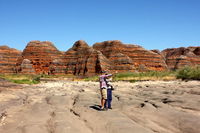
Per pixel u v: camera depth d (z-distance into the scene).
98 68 64.12
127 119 6.40
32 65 84.06
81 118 6.88
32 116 6.97
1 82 20.94
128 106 8.66
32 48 87.06
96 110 7.97
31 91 15.24
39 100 10.63
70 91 15.23
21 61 83.06
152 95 11.54
